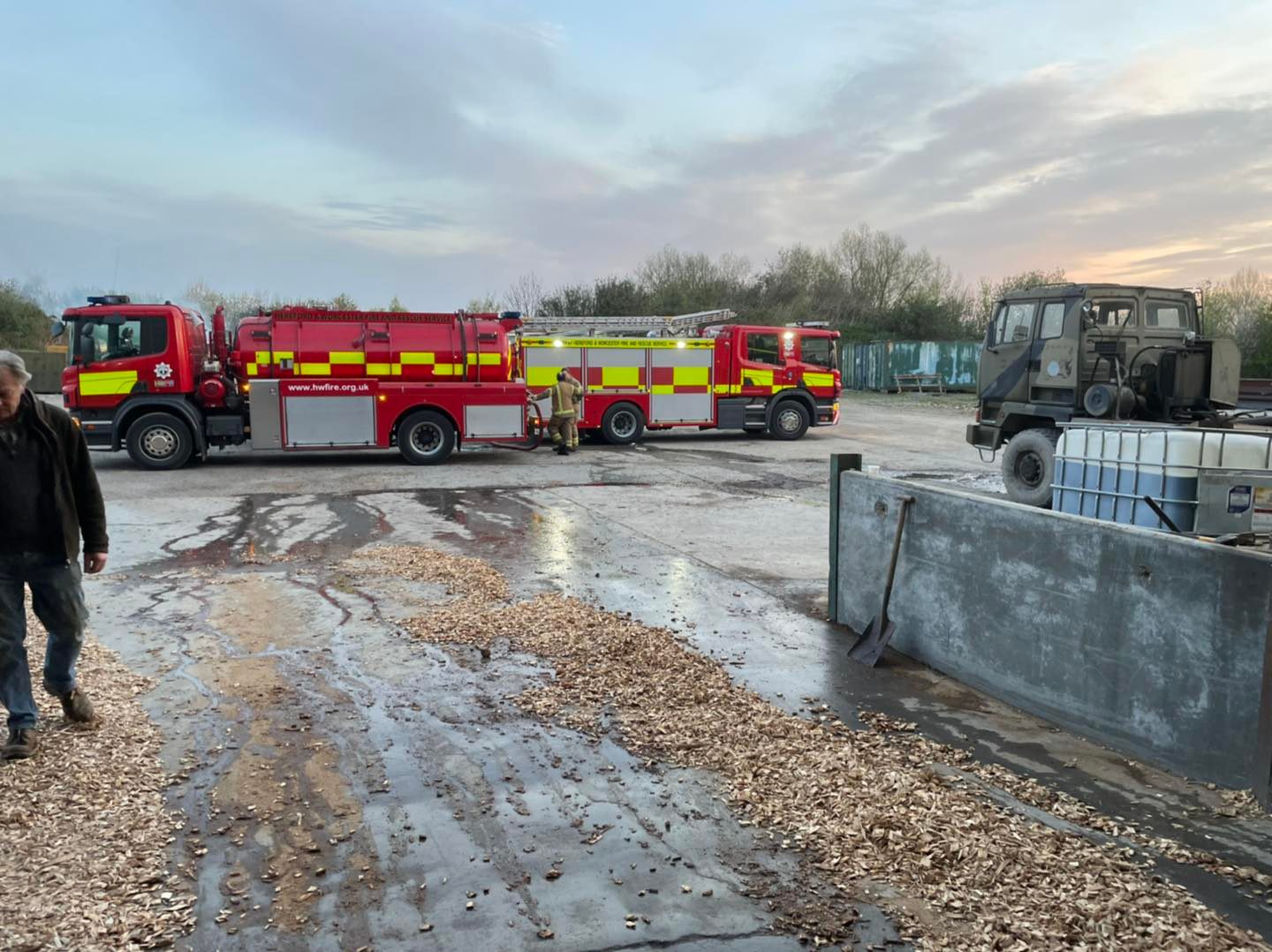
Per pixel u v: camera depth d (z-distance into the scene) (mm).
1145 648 3904
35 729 3902
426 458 15156
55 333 13680
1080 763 3941
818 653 5504
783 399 19594
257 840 3209
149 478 13328
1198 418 10398
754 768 3791
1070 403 10961
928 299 44000
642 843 3217
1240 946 2598
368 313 15047
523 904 2840
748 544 8734
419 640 5559
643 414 18906
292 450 14469
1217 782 3652
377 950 2604
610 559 8039
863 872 3020
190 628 5820
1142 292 10836
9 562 3707
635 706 4516
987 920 2725
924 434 20906
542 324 19891
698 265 47750
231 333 15742
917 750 4074
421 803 3506
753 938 2680
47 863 2961
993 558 4734
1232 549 3529
